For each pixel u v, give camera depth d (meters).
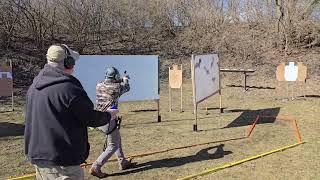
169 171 6.43
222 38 21.58
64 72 3.56
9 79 11.77
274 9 21.88
